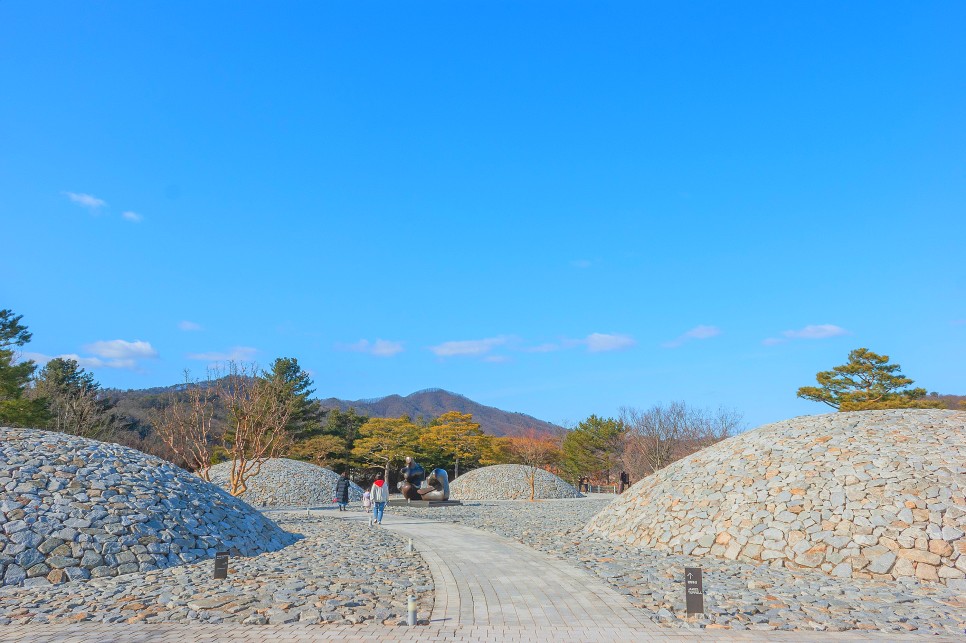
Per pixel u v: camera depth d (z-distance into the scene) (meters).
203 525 15.90
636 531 18.28
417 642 8.43
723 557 15.20
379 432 62.34
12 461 15.45
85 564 12.85
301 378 60.75
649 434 57.28
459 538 19.34
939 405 44.78
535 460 61.16
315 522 23.98
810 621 9.62
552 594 11.35
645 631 9.02
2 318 34.84
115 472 16.41
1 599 10.98
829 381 48.22
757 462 18.02
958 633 9.17
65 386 54.00
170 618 9.60
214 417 58.69
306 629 9.05
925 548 13.11
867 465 15.95
